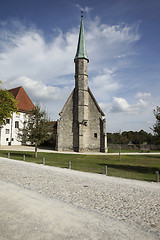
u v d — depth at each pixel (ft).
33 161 60.03
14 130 142.00
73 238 13.23
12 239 12.85
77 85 125.08
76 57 127.03
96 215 17.61
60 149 118.93
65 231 14.24
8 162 54.13
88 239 13.16
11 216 16.69
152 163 65.16
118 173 42.50
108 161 68.95
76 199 22.16
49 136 79.66
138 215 17.90
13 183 29.07
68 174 38.50
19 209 18.42
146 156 95.71
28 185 28.07
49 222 15.71
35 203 20.31
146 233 14.37
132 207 20.07
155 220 16.81
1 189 25.41
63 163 57.62
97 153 108.99
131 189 27.71
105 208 19.52
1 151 92.99
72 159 72.08
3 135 134.62
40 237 13.21
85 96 123.34
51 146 148.15
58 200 21.57
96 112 122.72
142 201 22.21
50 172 40.29
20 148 118.83
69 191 25.53
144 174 42.39
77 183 30.58
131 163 64.28
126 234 14.12
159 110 48.73
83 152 114.73
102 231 14.48
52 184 29.22
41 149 120.67
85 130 121.39
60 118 122.72
